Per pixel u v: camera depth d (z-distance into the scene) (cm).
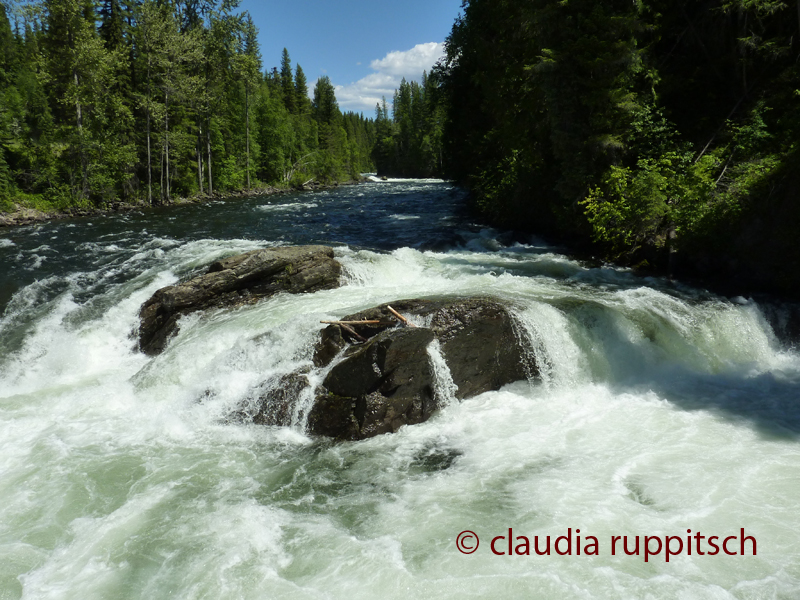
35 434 784
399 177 10394
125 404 891
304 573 494
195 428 802
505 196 2238
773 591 446
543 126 1841
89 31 3353
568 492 604
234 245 1870
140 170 4084
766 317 1096
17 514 589
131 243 1994
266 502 612
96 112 3419
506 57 2209
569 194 1656
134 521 577
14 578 494
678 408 820
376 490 632
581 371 923
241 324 1030
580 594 453
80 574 500
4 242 2042
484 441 739
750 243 1244
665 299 1131
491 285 1246
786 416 780
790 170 1203
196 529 563
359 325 870
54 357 1054
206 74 4519
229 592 471
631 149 1570
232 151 5266
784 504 564
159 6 4072
